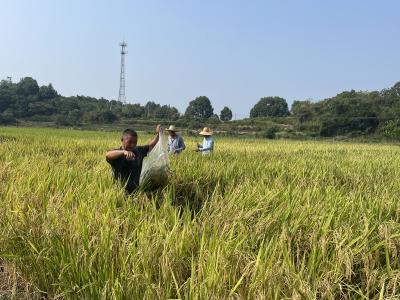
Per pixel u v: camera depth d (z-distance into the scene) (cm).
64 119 8850
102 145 2139
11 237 507
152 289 388
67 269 434
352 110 8475
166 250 439
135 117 10369
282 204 606
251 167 1049
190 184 819
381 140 7400
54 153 1480
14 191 641
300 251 483
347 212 589
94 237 460
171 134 1370
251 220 548
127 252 449
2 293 445
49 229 485
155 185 731
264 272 393
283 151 2411
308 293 372
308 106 9506
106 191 640
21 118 9612
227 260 418
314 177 995
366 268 428
